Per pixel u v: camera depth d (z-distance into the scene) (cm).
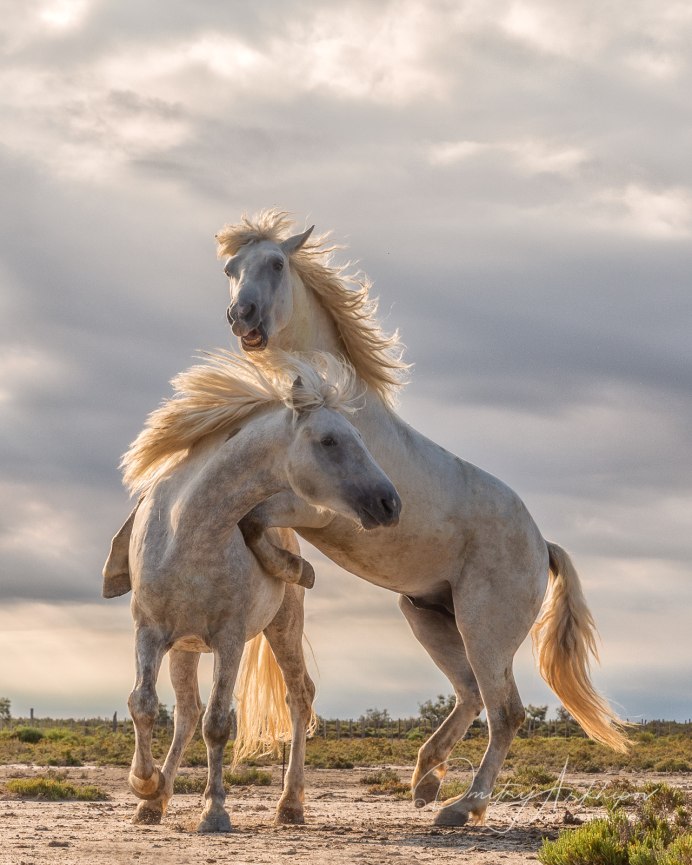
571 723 6078
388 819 1339
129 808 1488
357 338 1270
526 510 1325
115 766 3086
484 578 1273
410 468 1241
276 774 2788
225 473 1027
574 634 1407
